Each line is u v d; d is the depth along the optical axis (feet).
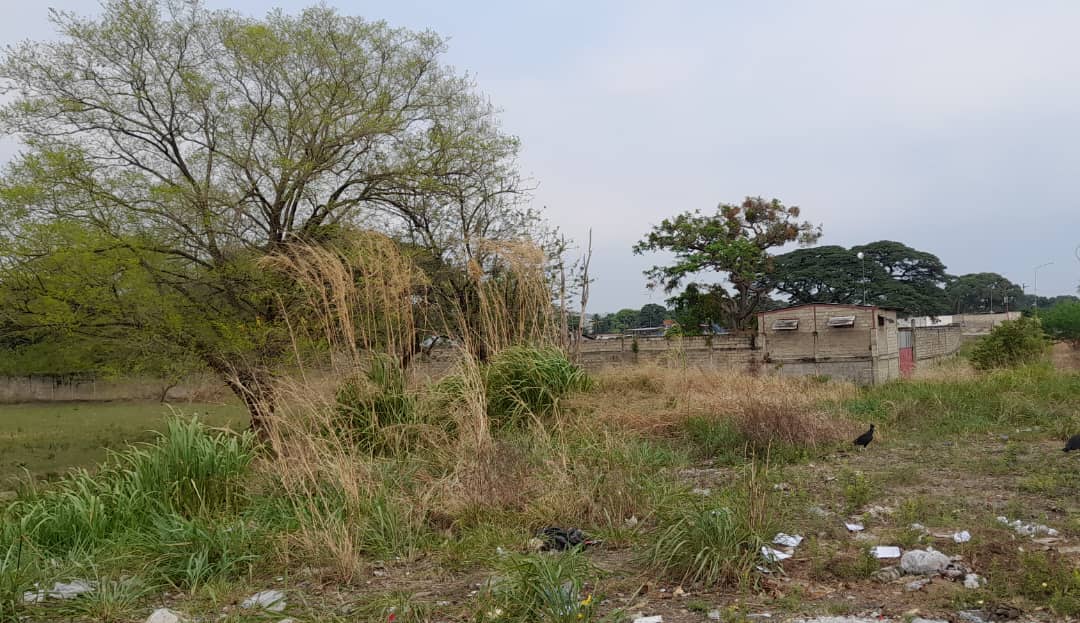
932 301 201.98
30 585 15.21
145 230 48.91
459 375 30.68
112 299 46.78
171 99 51.52
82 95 51.06
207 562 16.29
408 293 32.27
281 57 53.11
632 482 20.18
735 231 135.85
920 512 17.84
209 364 48.47
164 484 20.81
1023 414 34.47
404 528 17.93
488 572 15.39
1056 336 130.11
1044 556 13.52
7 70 48.55
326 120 52.60
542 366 32.83
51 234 45.27
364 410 27.63
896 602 12.29
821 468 24.81
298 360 28.91
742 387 37.29
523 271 36.50
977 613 11.45
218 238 51.13
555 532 17.39
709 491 21.15
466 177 58.39
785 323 76.02
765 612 12.14
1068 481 20.70
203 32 53.21
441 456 24.48
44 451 52.13
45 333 49.73
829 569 14.08
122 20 50.52
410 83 58.65
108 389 93.20
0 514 20.83
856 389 48.03
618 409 32.17
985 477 22.25
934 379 51.78
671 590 13.67
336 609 13.62
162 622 13.19
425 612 12.91
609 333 133.18
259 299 47.52
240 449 23.70
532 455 23.53
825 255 198.90
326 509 18.28
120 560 16.70
